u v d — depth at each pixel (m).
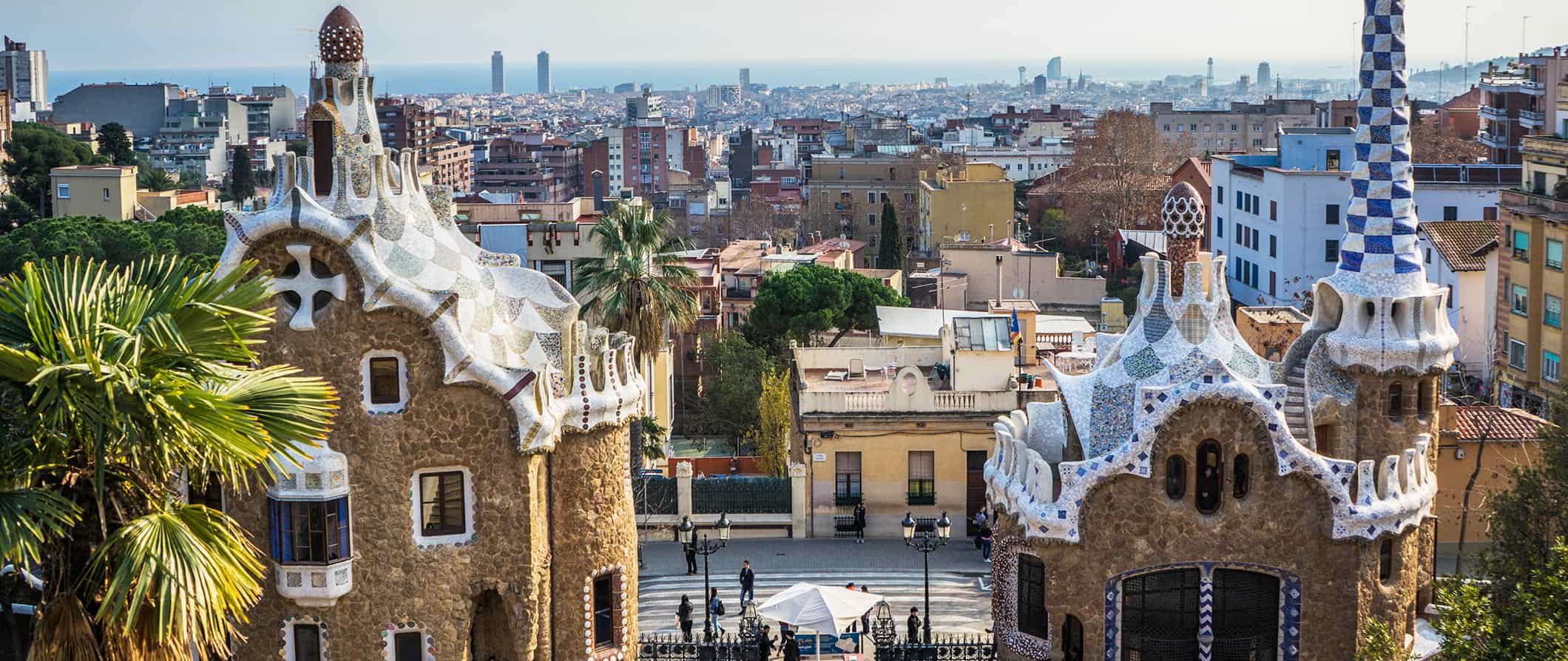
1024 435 52.03
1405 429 49.22
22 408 30.73
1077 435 49.25
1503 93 149.50
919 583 63.78
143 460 31.45
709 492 70.19
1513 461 65.00
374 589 45.50
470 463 45.50
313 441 35.53
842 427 69.19
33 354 30.42
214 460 32.94
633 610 51.00
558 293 49.09
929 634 54.94
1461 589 42.12
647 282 80.88
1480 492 65.19
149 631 31.83
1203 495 46.56
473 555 45.81
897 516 69.75
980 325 72.62
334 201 45.53
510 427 45.47
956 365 70.88
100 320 31.69
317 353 44.53
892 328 101.50
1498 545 51.53
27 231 120.31
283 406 33.41
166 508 32.56
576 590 48.66
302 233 44.09
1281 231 134.25
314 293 44.56
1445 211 128.00
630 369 50.72
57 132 178.62
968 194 191.00
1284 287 134.38
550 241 99.88
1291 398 49.28
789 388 85.19
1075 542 46.16
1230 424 46.03
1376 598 47.22
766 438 85.56
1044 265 139.50
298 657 46.09
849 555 67.38
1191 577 47.06
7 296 31.92
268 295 35.41
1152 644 47.06
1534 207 91.56
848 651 55.50
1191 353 47.78
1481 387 97.06
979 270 140.75
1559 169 93.94
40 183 165.75
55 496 30.28
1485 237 102.50
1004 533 49.72
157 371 31.55
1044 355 81.69
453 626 45.88
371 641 45.66
